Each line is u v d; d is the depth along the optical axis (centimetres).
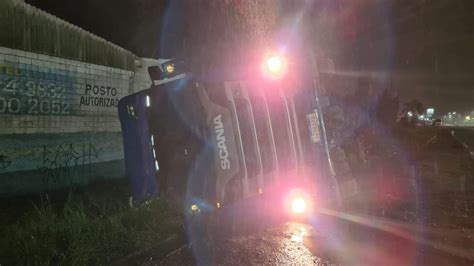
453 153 2145
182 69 771
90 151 952
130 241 562
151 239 579
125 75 1067
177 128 687
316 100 773
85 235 543
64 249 520
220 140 631
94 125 966
